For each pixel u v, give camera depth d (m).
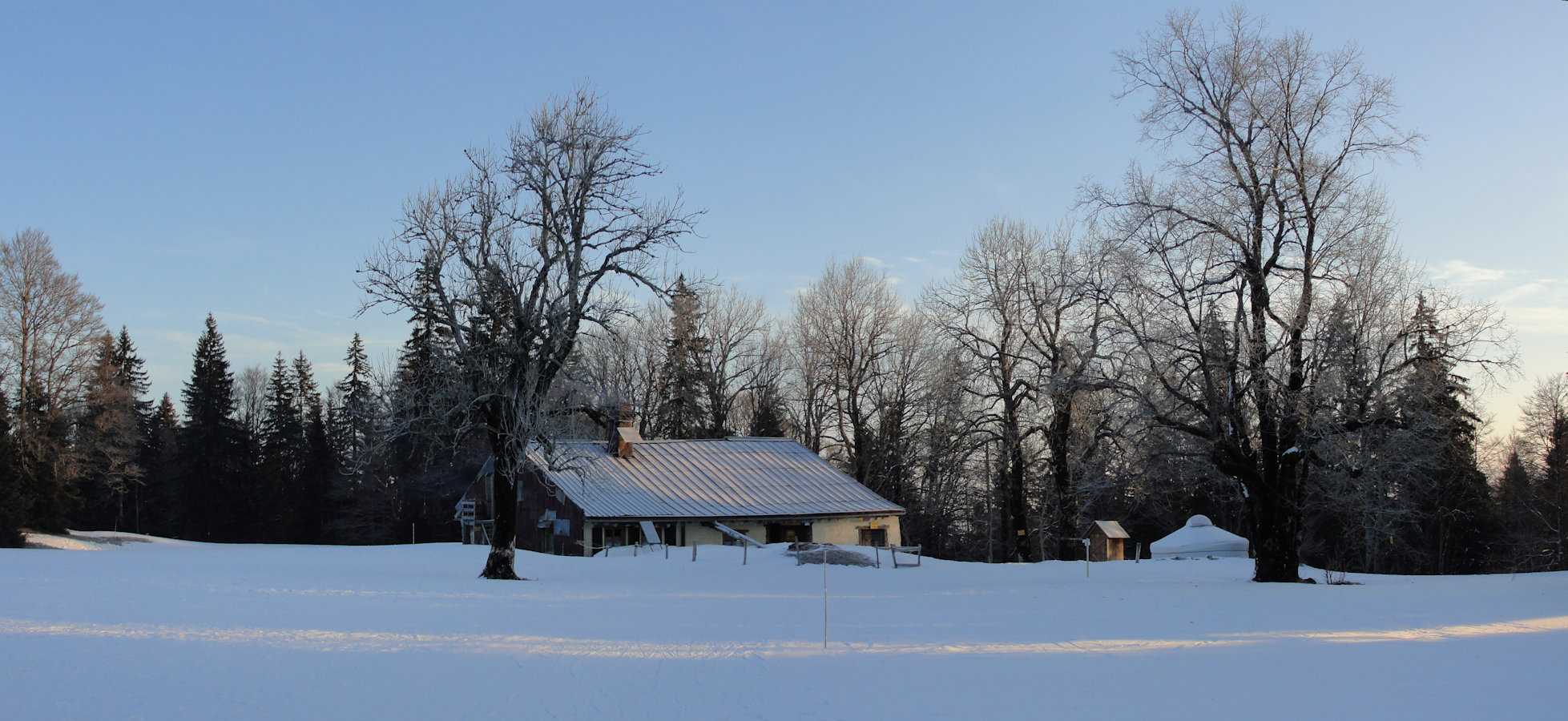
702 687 10.76
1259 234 28.73
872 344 64.12
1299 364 28.42
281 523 76.25
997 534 74.94
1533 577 29.78
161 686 10.28
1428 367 28.38
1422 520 56.34
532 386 29.25
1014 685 10.80
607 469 51.09
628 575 32.94
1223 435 29.16
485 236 29.20
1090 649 14.09
